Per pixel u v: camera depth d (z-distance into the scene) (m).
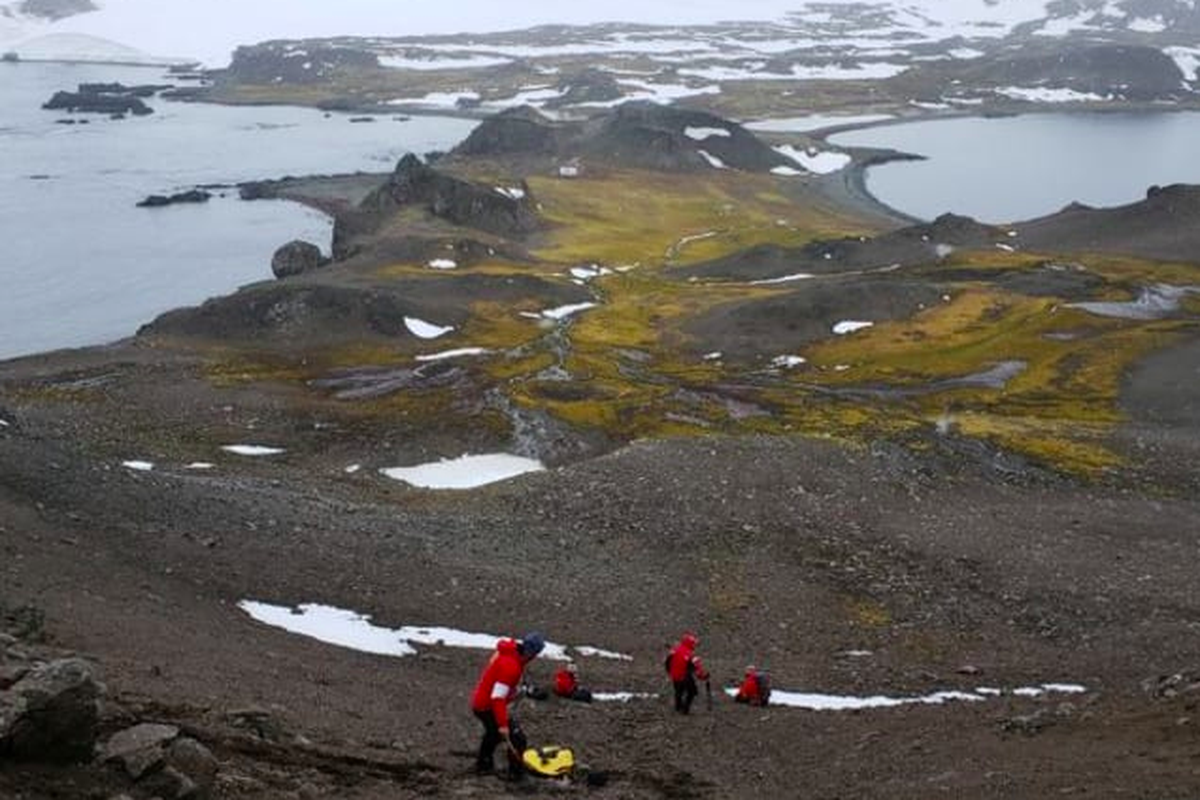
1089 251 142.00
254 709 18.95
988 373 92.31
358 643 33.16
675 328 107.75
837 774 21.69
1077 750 21.23
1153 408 83.31
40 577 30.05
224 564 37.91
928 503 57.84
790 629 40.88
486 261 136.62
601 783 19.19
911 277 124.50
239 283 134.00
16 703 13.21
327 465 70.62
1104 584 47.12
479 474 70.81
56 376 87.31
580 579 43.56
